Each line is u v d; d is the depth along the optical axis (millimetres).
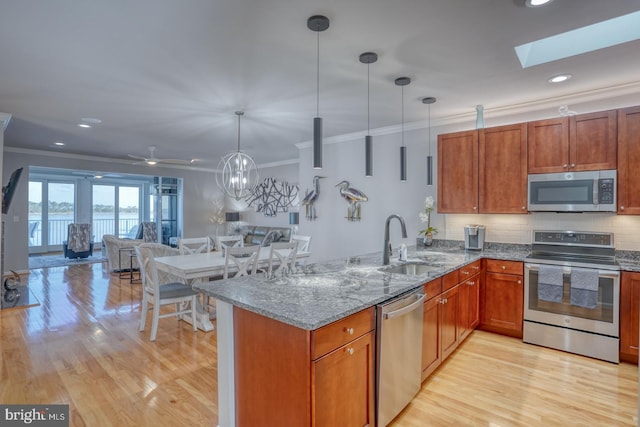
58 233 10305
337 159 5562
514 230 3934
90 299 4867
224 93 3436
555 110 3695
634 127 2990
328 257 5672
